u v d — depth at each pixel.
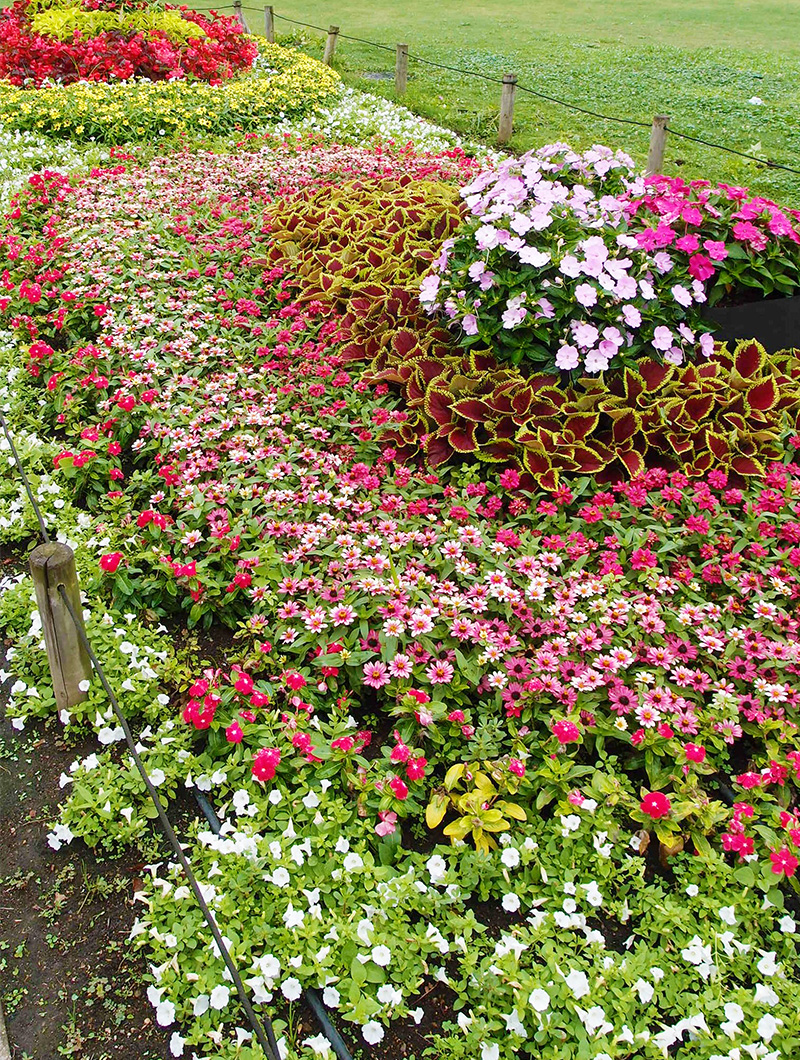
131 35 10.93
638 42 16.28
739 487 3.98
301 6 20.00
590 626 3.07
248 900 2.40
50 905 2.48
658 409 4.02
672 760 2.79
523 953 2.32
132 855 2.62
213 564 3.51
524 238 4.12
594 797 2.62
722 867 2.49
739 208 4.64
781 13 19.52
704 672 3.08
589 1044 2.10
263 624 3.13
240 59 11.74
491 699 2.95
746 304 4.60
